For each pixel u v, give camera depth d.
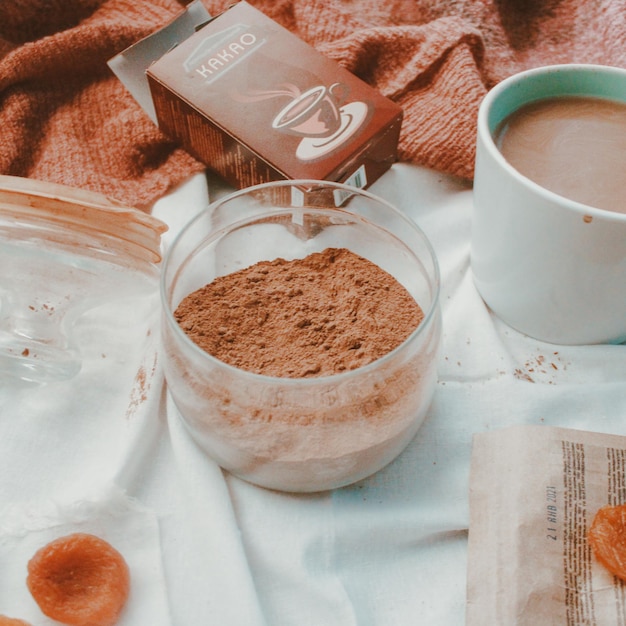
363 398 0.40
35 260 0.46
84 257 0.46
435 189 0.53
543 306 0.46
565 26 0.58
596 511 0.41
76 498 0.42
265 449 0.41
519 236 0.43
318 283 0.46
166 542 0.42
